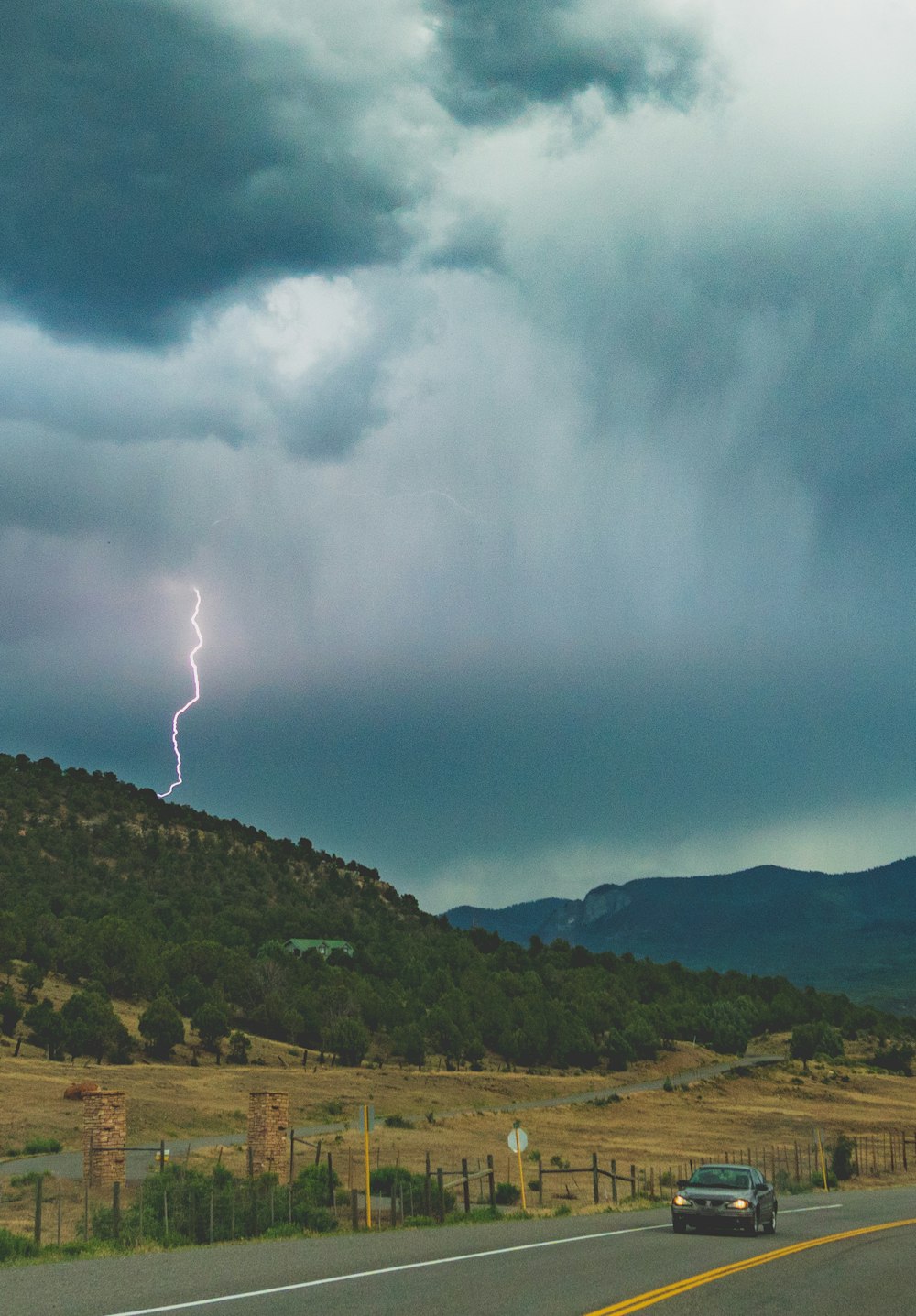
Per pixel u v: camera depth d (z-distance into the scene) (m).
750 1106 133.38
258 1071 125.06
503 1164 70.75
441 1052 163.75
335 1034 147.00
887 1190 61.22
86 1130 43.22
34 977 142.75
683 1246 26.77
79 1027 119.38
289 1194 34.09
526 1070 168.12
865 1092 159.12
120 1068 113.88
